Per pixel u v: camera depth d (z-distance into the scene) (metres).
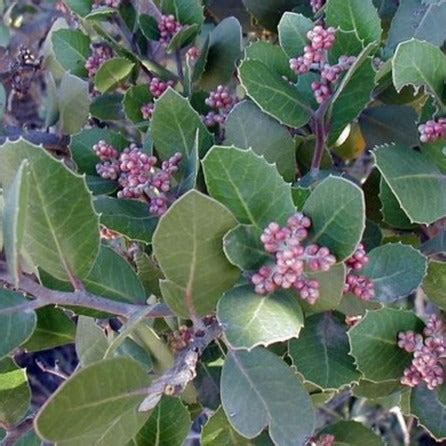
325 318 0.29
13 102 0.56
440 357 0.28
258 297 0.26
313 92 0.32
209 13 0.44
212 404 0.33
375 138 0.36
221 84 0.37
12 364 0.31
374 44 0.29
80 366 0.30
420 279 0.28
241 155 0.25
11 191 0.23
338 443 0.34
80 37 0.39
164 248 0.25
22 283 0.26
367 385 0.31
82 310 0.29
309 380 0.28
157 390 0.26
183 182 0.30
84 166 0.33
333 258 0.25
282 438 0.26
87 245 0.27
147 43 0.39
